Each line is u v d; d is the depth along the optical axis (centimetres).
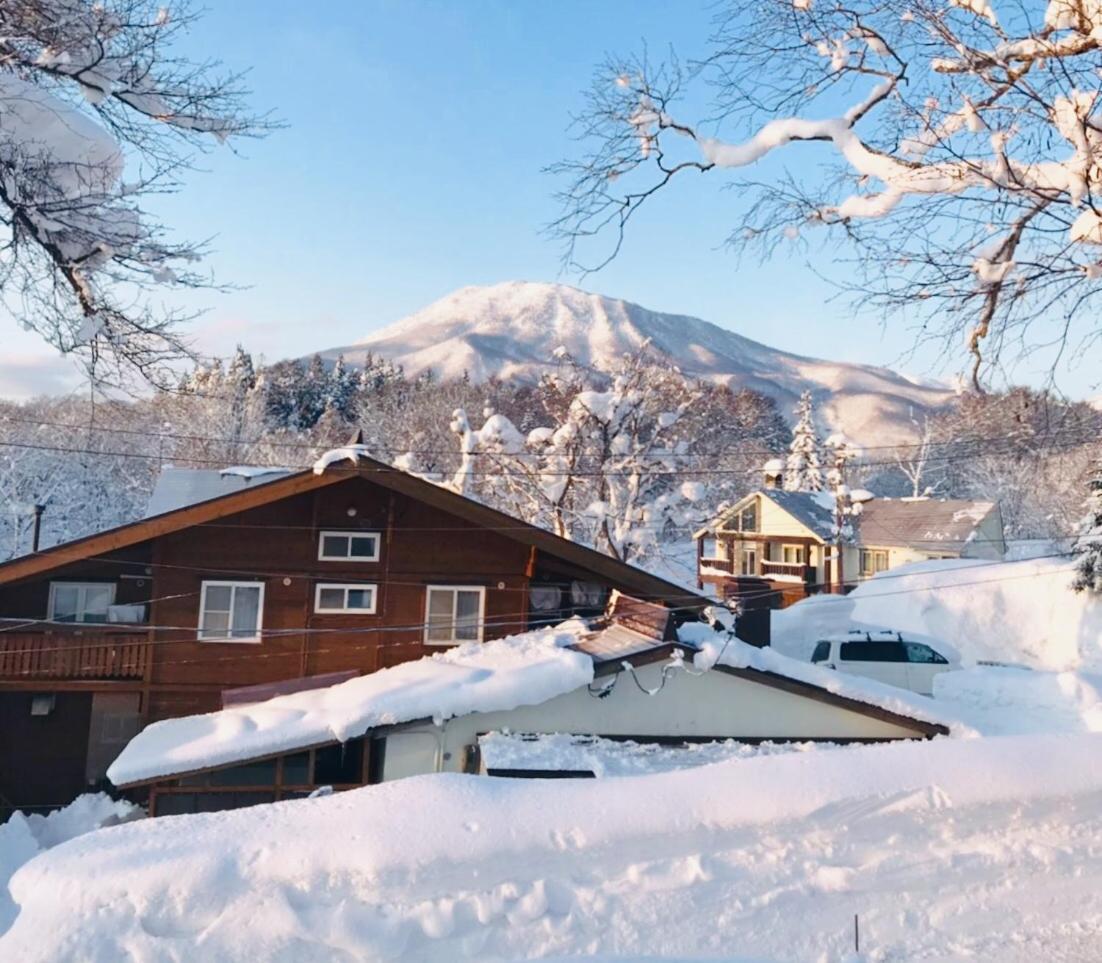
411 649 2078
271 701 1705
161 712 2012
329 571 2078
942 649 2920
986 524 4916
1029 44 799
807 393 7631
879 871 698
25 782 2094
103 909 625
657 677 1505
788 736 1503
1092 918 672
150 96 945
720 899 668
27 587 2067
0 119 832
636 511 3153
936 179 830
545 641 1739
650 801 743
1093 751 841
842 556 5078
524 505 3312
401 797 740
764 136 905
